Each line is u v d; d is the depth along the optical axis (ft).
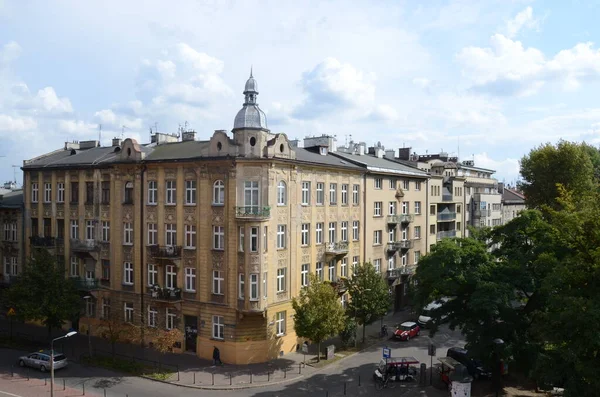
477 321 110.63
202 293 136.46
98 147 194.59
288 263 141.18
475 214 277.03
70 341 152.87
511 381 120.06
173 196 143.13
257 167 130.41
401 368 119.55
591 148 234.38
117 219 153.99
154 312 146.30
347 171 170.71
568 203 105.60
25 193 179.22
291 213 141.69
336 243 162.40
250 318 131.75
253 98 133.28
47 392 110.11
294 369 127.44
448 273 110.32
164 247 142.92
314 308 129.18
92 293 156.56
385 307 152.46
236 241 130.52
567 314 77.46
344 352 143.84
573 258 88.28
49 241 169.58
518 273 107.76
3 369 127.24
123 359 133.49
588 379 76.64
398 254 205.05
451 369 113.70
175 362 131.95
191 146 154.40
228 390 112.68
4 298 158.10
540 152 211.00
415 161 248.52
